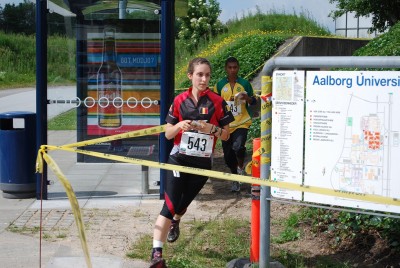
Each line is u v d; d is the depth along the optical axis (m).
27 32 43.81
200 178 5.54
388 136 4.73
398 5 17.48
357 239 6.01
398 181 4.74
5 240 6.42
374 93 4.74
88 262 4.55
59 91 8.90
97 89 8.92
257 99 8.41
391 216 4.77
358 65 4.72
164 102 8.00
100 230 6.74
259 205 5.36
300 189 4.89
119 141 8.95
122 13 8.78
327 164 4.95
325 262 5.69
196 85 5.41
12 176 8.05
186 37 28.16
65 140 13.06
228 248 6.10
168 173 5.48
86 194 8.41
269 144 5.17
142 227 6.85
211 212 7.45
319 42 19.27
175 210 5.48
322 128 4.93
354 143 4.84
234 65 8.27
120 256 5.94
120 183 9.11
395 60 4.59
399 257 5.68
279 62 5.00
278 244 6.21
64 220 7.14
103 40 8.81
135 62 8.83
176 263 5.68
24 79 35.31
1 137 8.03
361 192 4.85
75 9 8.71
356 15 18.61
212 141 5.48
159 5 8.54
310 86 4.94
